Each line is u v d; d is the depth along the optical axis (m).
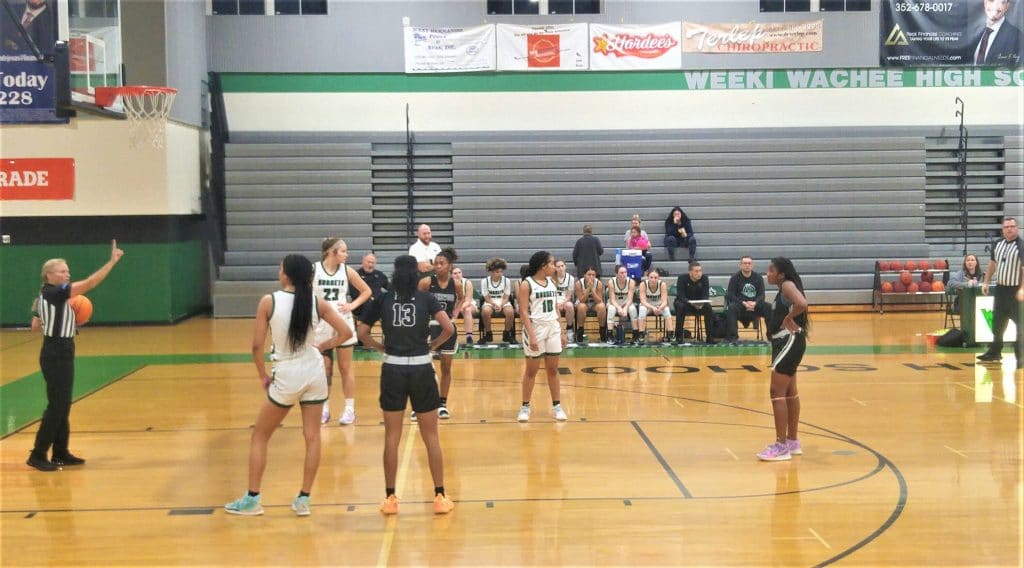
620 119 19.47
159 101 14.90
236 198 18.81
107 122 16.58
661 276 17.16
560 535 5.75
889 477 7.00
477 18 19.45
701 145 19.03
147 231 16.83
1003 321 12.13
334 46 19.27
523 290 8.86
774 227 18.91
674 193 18.98
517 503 6.42
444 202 19.28
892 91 19.52
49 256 16.69
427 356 6.21
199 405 9.92
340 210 18.95
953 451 7.77
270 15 19.23
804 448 7.91
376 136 19.34
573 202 19.03
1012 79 19.39
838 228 18.91
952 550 5.45
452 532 5.83
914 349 13.52
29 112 16.44
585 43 19.36
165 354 13.49
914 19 19.38
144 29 16.50
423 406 6.20
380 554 5.46
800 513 6.16
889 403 9.73
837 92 19.50
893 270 18.08
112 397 10.38
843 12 19.41
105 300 16.88
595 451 7.83
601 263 18.72
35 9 13.24
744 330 15.54
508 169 19.06
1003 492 6.61
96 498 6.64
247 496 6.23
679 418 9.09
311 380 6.14
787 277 7.39
